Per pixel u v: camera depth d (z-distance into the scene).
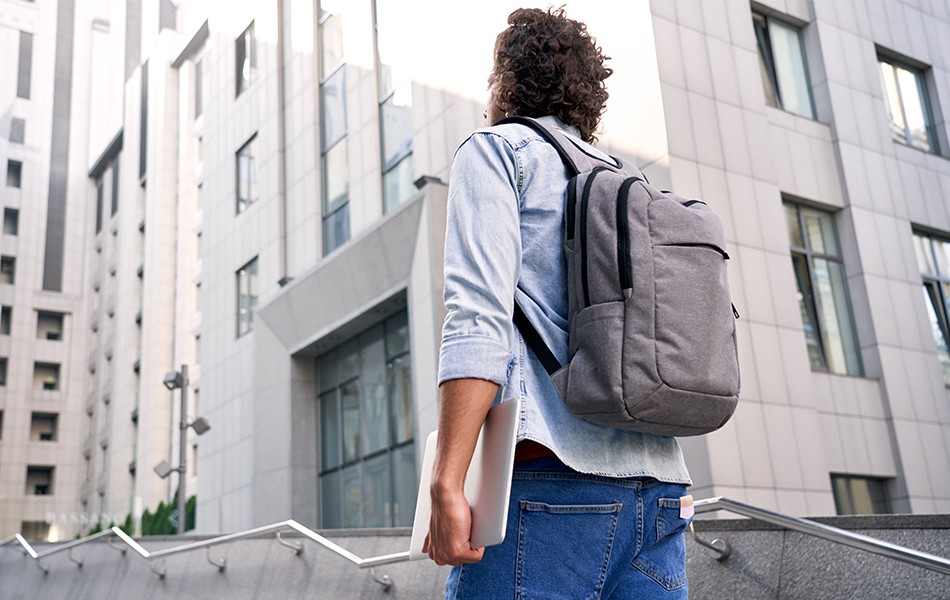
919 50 15.11
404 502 15.41
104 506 48.56
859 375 12.51
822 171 13.12
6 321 57.25
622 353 1.32
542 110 1.67
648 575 1.44
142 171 48.94
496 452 1.30
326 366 18.36
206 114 25.14
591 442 1.38
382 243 15.40
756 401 10.66
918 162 14.27
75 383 57.62
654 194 1.43
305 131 19.69
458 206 1.42
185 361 38.91
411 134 16.14
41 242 59.62
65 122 62.81
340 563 6.27
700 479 10.09
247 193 22.12
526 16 1.72
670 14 11.76
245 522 19.52
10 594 13.12
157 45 47.41
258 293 20.73
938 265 14.05
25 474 55.03
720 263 1.44
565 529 1.35
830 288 12.73
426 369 14.06
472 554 1.25
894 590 3.41
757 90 12.41
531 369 1.41
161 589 8.92
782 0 13.62
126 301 48.66
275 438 18.50
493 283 1.34
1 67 62.00
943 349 13.51
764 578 3.89
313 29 20.00
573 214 1.43
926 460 12.23
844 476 11.66
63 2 65.19
